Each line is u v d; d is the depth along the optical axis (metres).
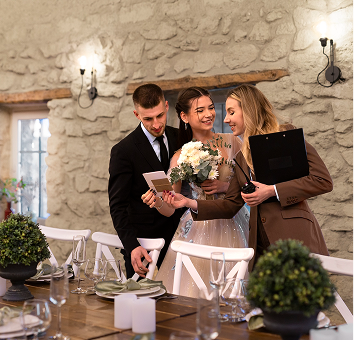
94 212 5.01
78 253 2.10
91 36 5.02
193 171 2.62
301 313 1.26
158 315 1.73
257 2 4.11
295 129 2.23
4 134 5.76
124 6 4.83
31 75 5.40
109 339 1.49
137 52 4.74
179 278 2.34
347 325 1.24
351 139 3.69
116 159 2.84
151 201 2.57
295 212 2.29
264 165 2.24
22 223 2.00
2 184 5.68
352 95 3.67
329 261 1.99
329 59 3.76
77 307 1.86
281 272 1.25
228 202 2.56
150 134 2.93
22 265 1.97
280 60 3.99
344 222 3.71
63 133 5.20
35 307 1.35
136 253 2.53
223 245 2.69
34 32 5.38
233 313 1.66
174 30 4.53
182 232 2.79
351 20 3.67
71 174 5.14
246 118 2.37
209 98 2.78
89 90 5.01
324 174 2.26
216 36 4.31
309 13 3.85
